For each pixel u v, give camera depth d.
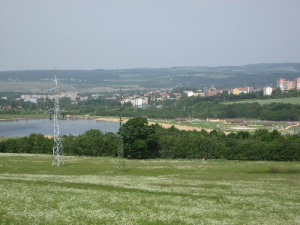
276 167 86.56
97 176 72.88
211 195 55.84
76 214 40.44
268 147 112.12
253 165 93.19
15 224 35.88
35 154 112.50
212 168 87.81
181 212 44.03
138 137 113.62
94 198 49.12
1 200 45.16
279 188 62.97
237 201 52.28
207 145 116.88
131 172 81.38
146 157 117.25
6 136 185.00
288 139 121.12
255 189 61.56
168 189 59.00
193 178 73.00
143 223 38.72
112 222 38.28
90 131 140.50
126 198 50.34
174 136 128.00
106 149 119.19
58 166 87.38
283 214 46.31
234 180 70.75
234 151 114.81
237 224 40.28
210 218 42.19
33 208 42.12
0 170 80.00
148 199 50.31
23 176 68.44
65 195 50.16
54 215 39.59
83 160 100.62
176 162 101.00
